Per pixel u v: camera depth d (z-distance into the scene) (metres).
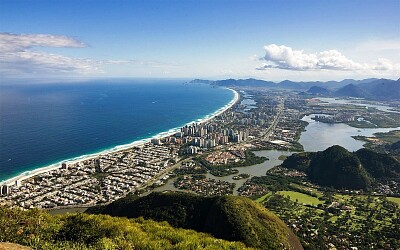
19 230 28.28
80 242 27.33
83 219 31.80
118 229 31.56
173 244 33.38
